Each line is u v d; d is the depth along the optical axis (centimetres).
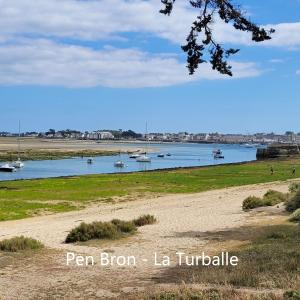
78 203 4325
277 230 2012
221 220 2575
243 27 1545
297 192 2864
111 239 2019
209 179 7044
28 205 4119
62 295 1155
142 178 7212
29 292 1192
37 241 1891
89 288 1215
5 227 2859
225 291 1011
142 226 2459
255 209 3012
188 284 1141
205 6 1552
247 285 1115
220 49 1595
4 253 1714
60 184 6141
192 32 1585
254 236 1961
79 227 2047
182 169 9569
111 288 1205
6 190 5359
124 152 19275
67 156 15975
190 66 1608
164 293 1036
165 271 1402
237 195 4456
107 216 3219
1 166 10400
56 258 1648
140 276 1348
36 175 9069
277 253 1423
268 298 939
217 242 1895
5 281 1315
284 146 15825
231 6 1538
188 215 2941
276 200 3234
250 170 9019
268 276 1156
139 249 1800
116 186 5931
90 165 12244
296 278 1120
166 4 1519
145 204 4103
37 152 17362
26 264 1548
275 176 7494
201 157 17338
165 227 2378
